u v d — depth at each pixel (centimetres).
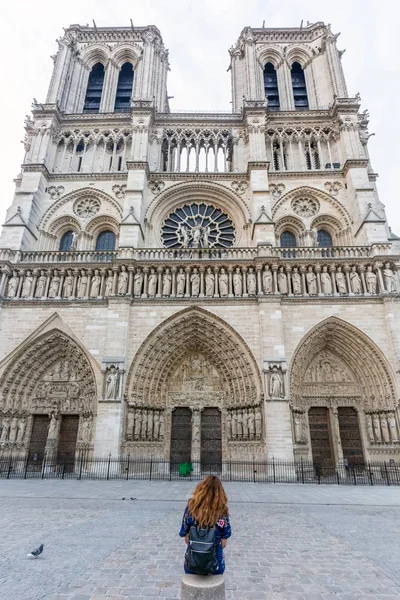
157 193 4456
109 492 2155
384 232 3844
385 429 3269
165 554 991
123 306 3519
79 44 5691
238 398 3425
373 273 3650
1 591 730
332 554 1023
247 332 3469
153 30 5712
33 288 3712
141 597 715
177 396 3619
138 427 3300
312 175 4506
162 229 4447
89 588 756
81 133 4844
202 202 4575
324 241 4403
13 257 3841
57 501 1828
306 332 3466
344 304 3547
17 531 1215
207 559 545
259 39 5750
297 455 3216
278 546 1101
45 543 1077
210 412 3594
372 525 1382
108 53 5628
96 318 3572
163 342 3569
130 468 3128
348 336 3528
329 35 5394
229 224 4497
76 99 5291
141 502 1830
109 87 5372
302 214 4409
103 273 3744
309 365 3666
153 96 5106
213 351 3644
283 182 4494
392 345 3344
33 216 4197
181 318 3559
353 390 3578
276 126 4831
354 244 4147
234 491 2325
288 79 5419
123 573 847
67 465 3388
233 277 3706
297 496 2120
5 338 3528
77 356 3516
